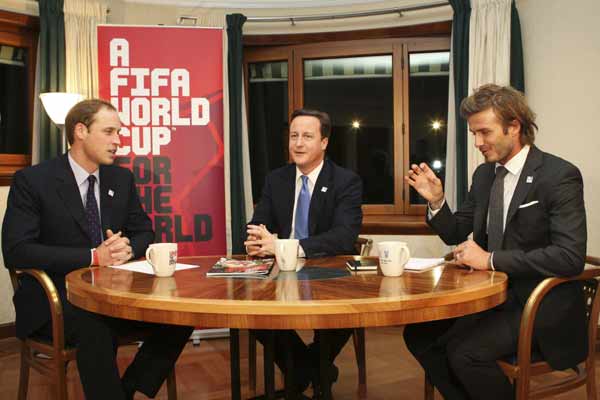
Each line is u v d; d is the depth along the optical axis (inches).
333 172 94.7
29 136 147.9
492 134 70.4
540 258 62.6
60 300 75.2
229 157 157.3
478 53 139.2
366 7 158.2
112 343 66.7
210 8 161.2
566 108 130.3
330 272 64.1
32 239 80.7
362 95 164.1
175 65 133.8
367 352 126.8
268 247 78.5
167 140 133.3
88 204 88.7
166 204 133.3
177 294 50.2
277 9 162.4
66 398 71.7
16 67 146.4
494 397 63.5
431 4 148.2
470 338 64.7
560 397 97.7
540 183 68.6
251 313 45.5
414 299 47.2
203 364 118.6
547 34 133.3
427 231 152.4
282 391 81.8
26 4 141.2
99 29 131.8
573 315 66.2
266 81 169.0
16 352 128.0
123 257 73.6
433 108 159.2
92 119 86.6
